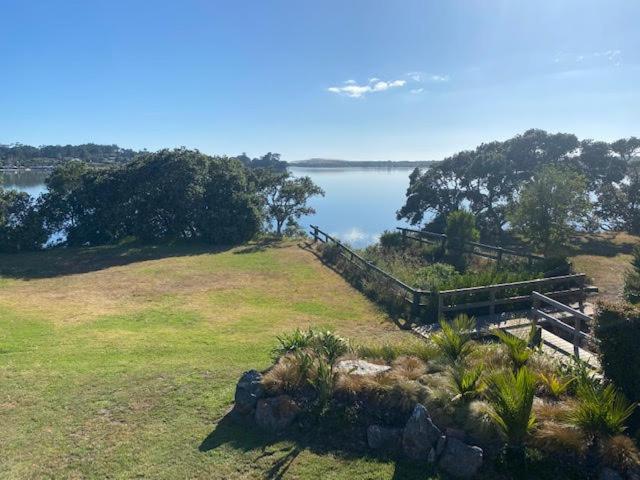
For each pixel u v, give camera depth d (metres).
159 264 20.33
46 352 10.31
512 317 11.97
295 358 7.54
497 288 12.14
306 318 13.00
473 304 12.07
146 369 9.15
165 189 25.81
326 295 15.39
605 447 5.38
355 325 12.42
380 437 6.25
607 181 29.64
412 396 6.54
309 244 24.62
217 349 10.37
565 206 18.39
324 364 7.19
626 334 6.20
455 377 6.50
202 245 25.41
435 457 5.86
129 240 27.33
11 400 7.99
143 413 7.46
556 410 5.95
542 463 5.49
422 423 6.01
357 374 7.19
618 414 5.54
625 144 29.80
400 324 12.37
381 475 5.75
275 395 7.13
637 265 14.63
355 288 16.05
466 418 6.00
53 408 7.70
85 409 7.64
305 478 5.77
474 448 5.66
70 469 6.13
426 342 9.20
